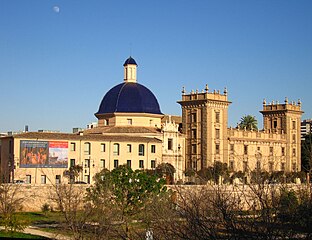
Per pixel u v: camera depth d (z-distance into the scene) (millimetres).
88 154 115562
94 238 34906
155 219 20891
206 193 21250
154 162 124562
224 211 15969
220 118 138125
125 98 136000
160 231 19797
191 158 136500
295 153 162625
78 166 109562
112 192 50938
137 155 122062
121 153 120000
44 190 81438
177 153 131125
